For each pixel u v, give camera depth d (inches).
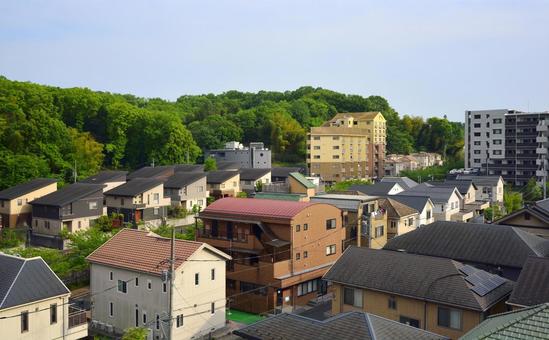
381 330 643.5
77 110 3393.2
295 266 1280.8
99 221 1920.5
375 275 997.2
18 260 888.9
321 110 5275.6
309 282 1322.6
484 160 3791.8
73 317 905.5
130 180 2532.0
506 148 3449.8
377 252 1059.9
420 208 1843.0
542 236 1326.3
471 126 3855.8
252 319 1197.1
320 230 1371.8
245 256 1307.8
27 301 825.5
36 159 2500.0
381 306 972.6
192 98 5920.3
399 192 2215.8
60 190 2066.9
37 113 2655.0
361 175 4067.4
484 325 565.6
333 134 3868.1
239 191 2886.3
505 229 1175.6
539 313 458.0
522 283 832.3
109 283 1103.6
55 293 868.6
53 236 1830.7
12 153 2463.1
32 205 1964.8
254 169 3154.5
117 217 2017.7
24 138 2576.3
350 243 1526.8
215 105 5137.8
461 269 956.0
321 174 3870.6
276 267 1222.9
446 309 894.4
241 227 1326.3
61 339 881.5
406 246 1221.7
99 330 1101.7
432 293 906.7
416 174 3769.7
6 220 2030.0
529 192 2802.7
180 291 1013.8
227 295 1304.1
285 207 1341.0
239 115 4579.2
